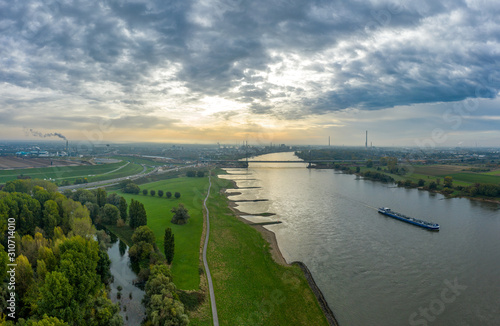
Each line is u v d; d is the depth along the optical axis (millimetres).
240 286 80625
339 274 89312
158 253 92188
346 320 68438
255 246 110188
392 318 69125
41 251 71125
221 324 64500
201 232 121562
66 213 107438
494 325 66812
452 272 90938
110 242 108812
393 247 110188
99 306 61344
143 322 63812
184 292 74000
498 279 86438
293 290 79562
